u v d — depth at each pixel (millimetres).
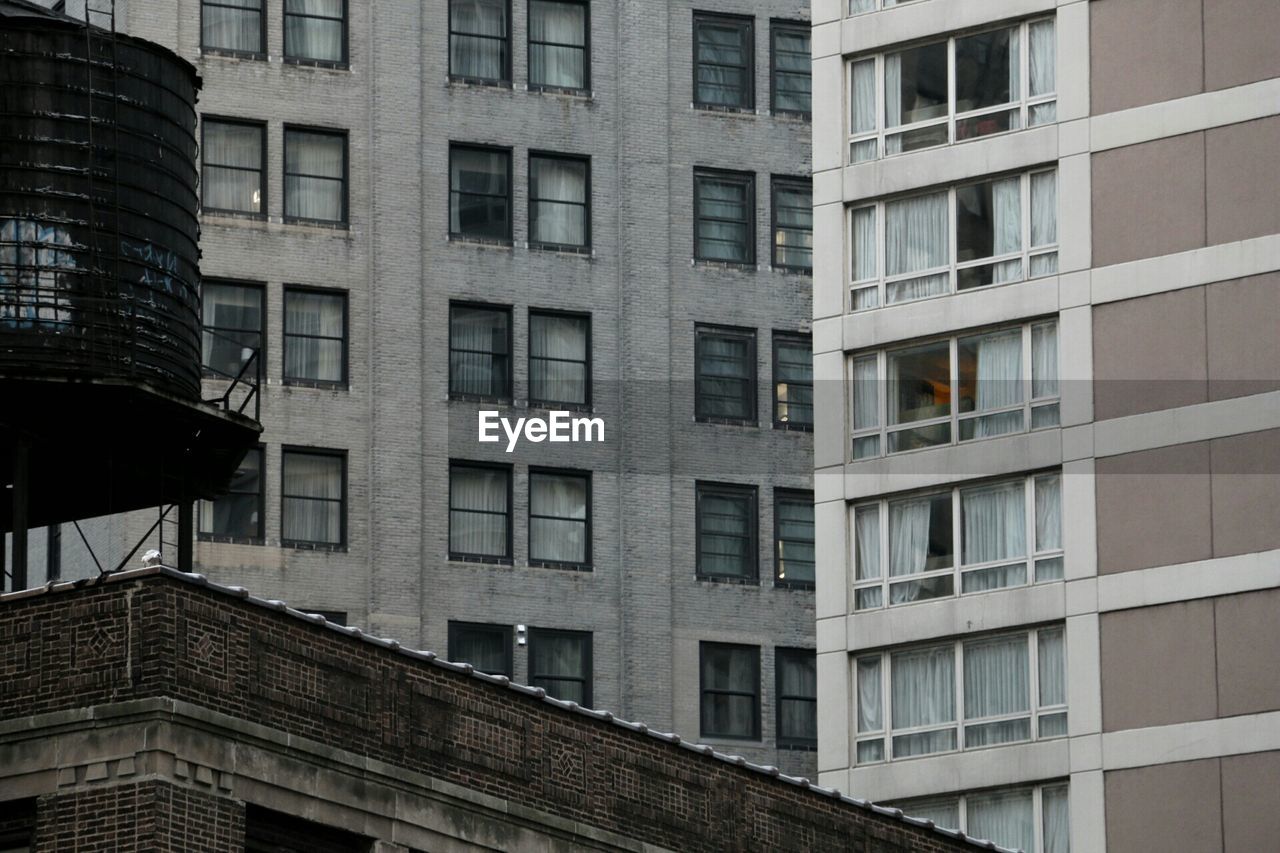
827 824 61625
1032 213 86750
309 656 52312
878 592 86688
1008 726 84062
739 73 115688
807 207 115375
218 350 107188
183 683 49938
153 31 108688
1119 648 82938
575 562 110438
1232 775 80688
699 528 112062
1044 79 87312
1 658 50531
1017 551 85062
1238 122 84250
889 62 89625
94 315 62156
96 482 63938
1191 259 84062
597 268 112688
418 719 54000
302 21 110750
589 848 56438
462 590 108625
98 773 49406
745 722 111000
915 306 87750
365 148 110500
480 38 113000
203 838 49688
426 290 110438
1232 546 82000
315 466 107625
